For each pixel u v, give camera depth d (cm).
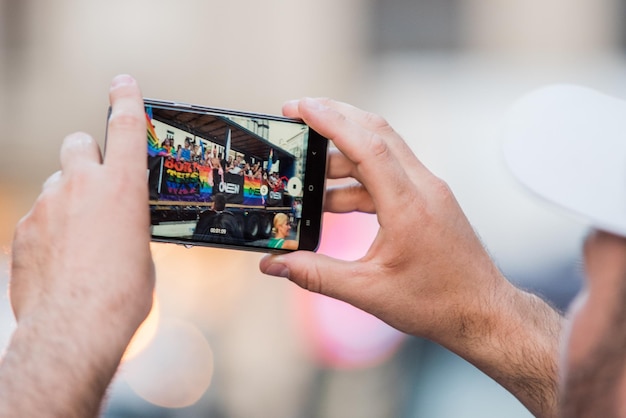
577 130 122
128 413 481
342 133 171
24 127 1007
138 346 509
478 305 179
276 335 533
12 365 115
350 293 179
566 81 786
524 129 124
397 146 184
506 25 809
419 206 174
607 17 775
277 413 502
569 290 552
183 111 191
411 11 855
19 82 1010
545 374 178
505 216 678
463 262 178
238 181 195
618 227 95
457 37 833
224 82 946
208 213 193
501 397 437
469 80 823
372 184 174
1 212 966
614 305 95
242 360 533
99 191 129
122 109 138
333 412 480
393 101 855
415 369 463
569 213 111
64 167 134
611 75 776
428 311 179
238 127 195
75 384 115
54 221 127
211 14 952
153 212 191
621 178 111
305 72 909
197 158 192
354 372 482
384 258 177
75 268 123
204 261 583
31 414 111
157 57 973
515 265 600
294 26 915
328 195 202
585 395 98
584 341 98
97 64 992
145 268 129
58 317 119
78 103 1003
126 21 980
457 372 454
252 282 572
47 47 1002
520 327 180
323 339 507
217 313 568
